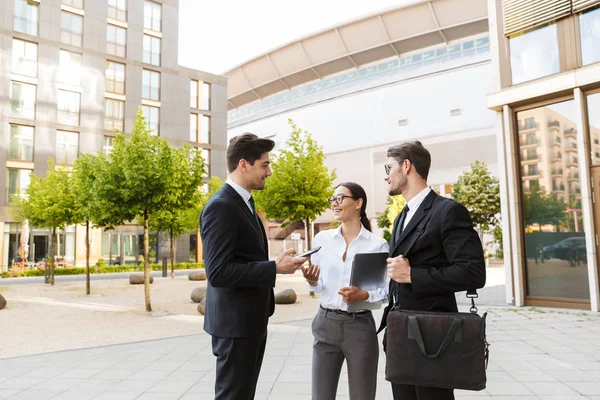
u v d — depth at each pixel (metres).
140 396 4.03
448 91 44.19
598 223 8.59
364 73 59.62
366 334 2.48
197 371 4.92
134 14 30.88
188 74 33.25
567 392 3.96
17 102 25.91
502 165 9.96
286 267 2.02
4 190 25.00
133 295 13.63
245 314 2.08
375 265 2.35
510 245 9.75
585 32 8.89
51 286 16.73
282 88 69.75
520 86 9.55
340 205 2.60
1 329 7.98
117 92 29.75
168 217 10.72
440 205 2.00
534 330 6.85
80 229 27.30
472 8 52.00
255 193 13.84
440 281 1.85
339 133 51.22
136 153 9.90
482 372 1.73
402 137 45.03
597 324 7.24
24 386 4.38
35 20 26.83
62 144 27.30
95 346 6.43
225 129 35.31
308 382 4.42
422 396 1.89
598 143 8.66
